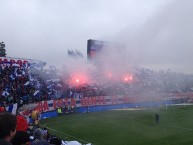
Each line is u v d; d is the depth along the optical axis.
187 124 38.28
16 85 41.94
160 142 28.95
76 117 43.12
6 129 3.99
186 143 28.52
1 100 35.44
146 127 36.31
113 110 50.88
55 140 7.59
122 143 28.59
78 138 30.41
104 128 35.53
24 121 6.86
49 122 38.75
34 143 5.16
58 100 45.22
